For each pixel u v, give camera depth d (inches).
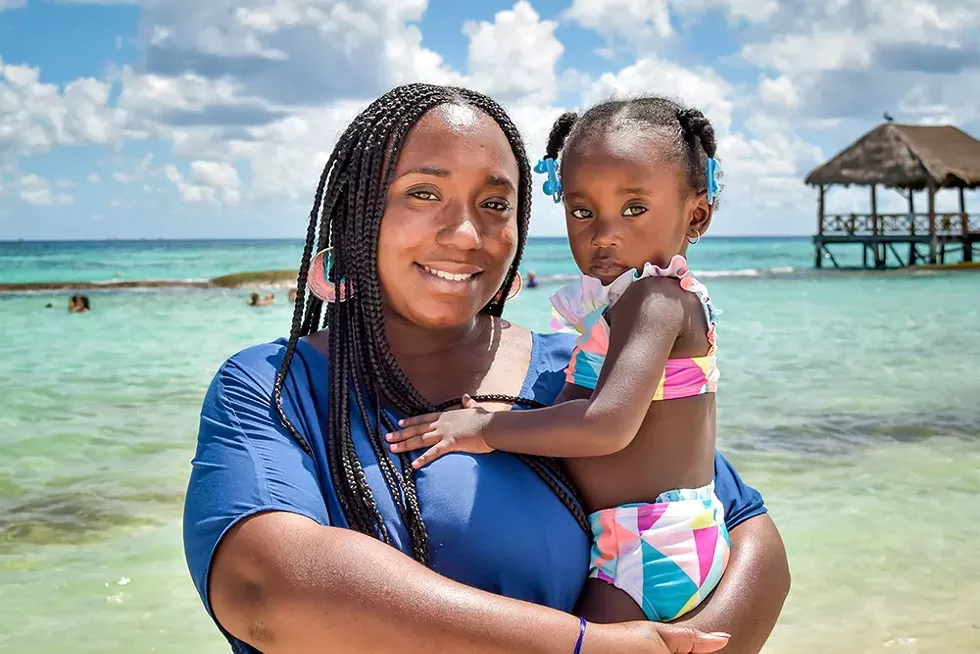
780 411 396.5
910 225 1590.8
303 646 71.7
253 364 86.9
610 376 89.4
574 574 89.9
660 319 91.6
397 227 90.3
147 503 265.4
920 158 1480.1
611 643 75.7
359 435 86.7
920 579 211.5
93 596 200.2
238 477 77.6
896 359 563.2
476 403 95.6
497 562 83.7
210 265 2237.9
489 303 110.0
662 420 93.7
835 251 3371.1
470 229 90.3
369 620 70.5
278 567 72.4
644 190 96.5
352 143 91.8
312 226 92.8
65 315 863.7
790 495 273.9
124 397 432.8
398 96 93.1
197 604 197.5
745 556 95.5
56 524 246.7
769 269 1723.7
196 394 441.4
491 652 71.6
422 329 98.2
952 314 873.5
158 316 851.4
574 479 95.6
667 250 98.9
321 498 80.7
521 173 102.8
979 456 319.0
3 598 198.1
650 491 93.1
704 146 101.6
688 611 89.5
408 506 83.7
